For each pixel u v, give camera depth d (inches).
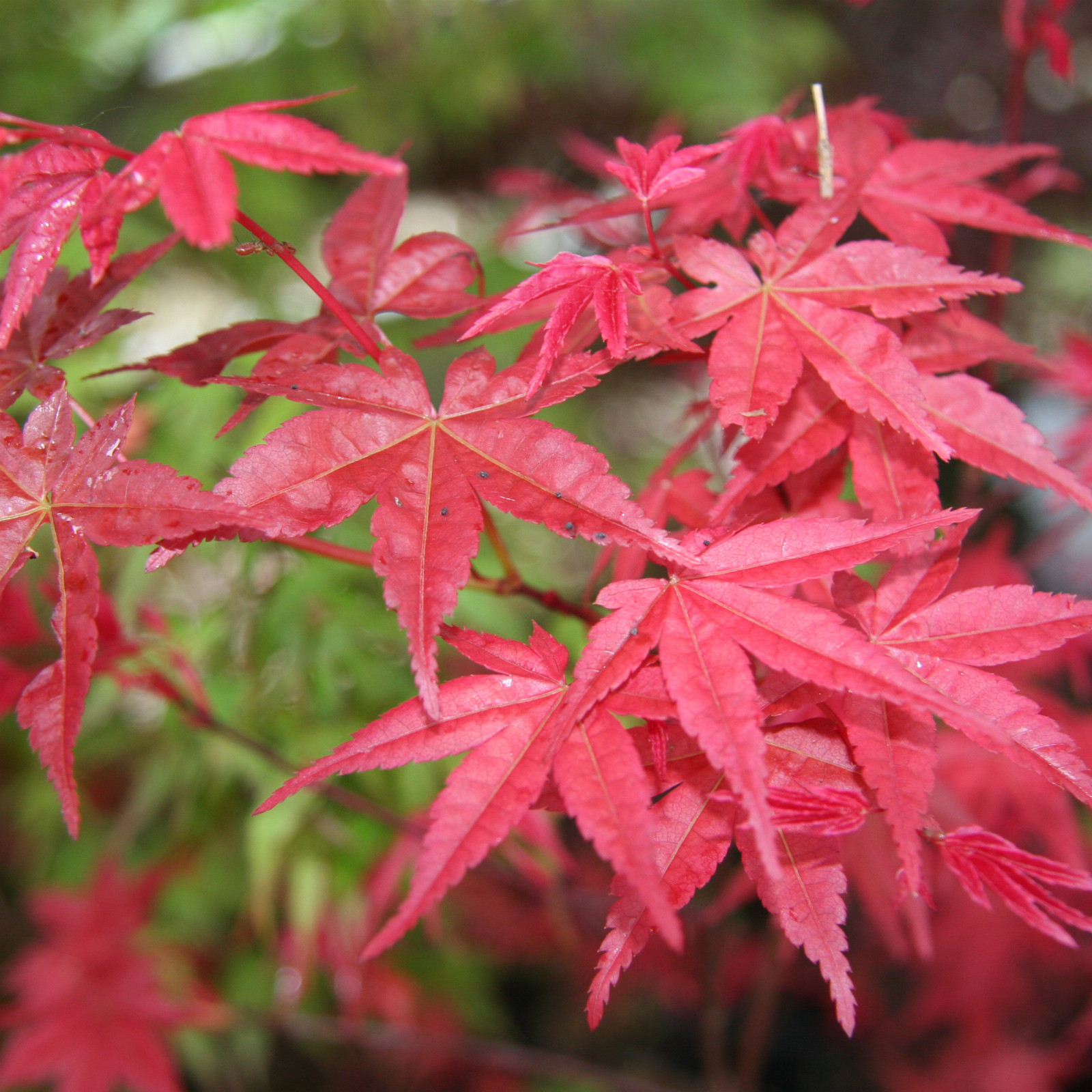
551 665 7.0
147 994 15.3
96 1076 14.5
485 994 19.5
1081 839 11.6
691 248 7.7
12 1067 14.5
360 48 28.1
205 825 16.5
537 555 16.5
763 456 7.5
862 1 11.9
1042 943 15.6
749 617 6.7
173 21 27.3
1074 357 12.9
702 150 7.6
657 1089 14.7
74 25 27.7
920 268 7.4
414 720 6.9
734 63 28.9
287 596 12.4
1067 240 8.0
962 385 7.6
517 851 12.2
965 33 32.9
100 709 13.9
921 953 9.6
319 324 8.2
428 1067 20.9
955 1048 18.1
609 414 29.5
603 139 31.4
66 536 6.9
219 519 6.7
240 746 12.7
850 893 15.3
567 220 8.7
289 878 14.9
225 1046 19.5
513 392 7.2
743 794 6.3
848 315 7.3
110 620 9.8
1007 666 11.4
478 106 27.7
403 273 8.6
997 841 6.7
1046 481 7.3
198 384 7.1
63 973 15.5
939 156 8.6
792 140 8.7
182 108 25.3
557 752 6.6
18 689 10.2
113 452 7.0
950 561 7.3
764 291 7.5
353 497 6.9
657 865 6.8
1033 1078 16.7
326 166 7.1
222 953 17.7
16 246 7.0
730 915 12.8
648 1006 22.6
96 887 16.4
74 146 7.1
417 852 12.7
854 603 7.3
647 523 6.7
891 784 6.7
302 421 7.0
